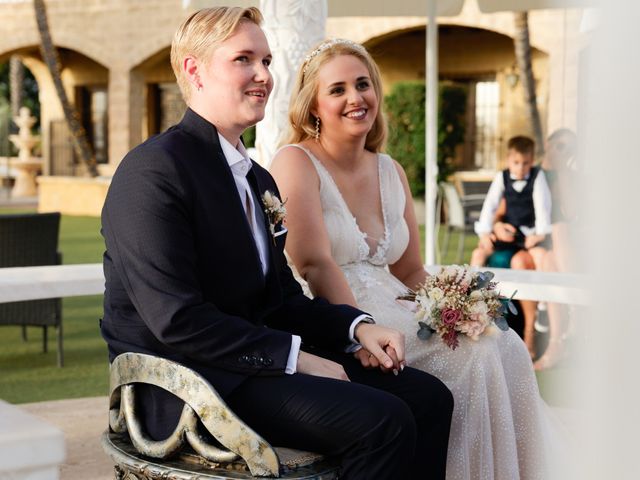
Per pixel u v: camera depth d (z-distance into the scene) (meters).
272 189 2.33
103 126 24.41
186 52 2.08
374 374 2.30
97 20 21.20
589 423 0.55
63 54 24.52
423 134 15.93
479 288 2.52
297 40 3.69
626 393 0.53
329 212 2.78
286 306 2.33
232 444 1.79
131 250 1.88
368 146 2.99
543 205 5.59
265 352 1.93
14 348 6.39
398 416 1.88
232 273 2.02
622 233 0.52
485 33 19.14
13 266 5.39
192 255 1.94
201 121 2.05
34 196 24.00
